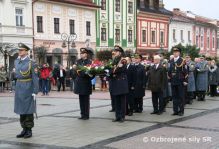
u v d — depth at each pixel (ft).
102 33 158.71
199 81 60.85
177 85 44.60
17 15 124.26
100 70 40.37
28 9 127.34
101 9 158.10
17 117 44.04
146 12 178.91
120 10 167.22
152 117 43.32
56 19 137.80
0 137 32.81
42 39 132.16
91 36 152.97
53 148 28.63
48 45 134.21
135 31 174.29
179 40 203.10
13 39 122.01
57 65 91.66
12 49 116.88
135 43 174.09
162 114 45.70
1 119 42.60
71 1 142.72
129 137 32.07
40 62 124.88
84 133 34.04
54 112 47.78
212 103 57.57
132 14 172.65
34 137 32.63
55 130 35.58
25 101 32.17
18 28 123.75
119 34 167.02
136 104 47.39
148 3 184.34
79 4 146.00
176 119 41.65
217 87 69.10
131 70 44.86
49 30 134.92
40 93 81.51
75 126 37.58
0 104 59.16
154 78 45.47
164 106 48.34
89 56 43.09
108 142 30.27
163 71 45.57
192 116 43.78
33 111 32.40
